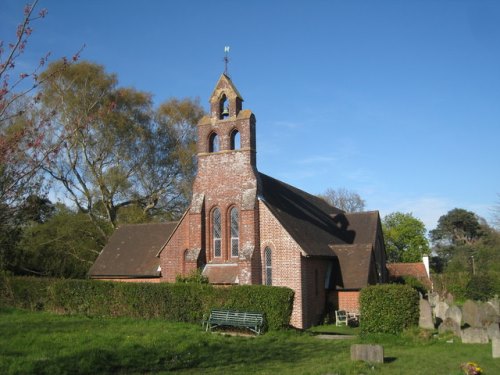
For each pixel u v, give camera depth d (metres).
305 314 32.12
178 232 36.75
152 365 17.41
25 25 10.66
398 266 65.44
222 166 34.94
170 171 61.56
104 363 17.06
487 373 16.09
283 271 32.53
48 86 37.50
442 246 102.44
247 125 34.50
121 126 53.72
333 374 15.92
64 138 13.93
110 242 43.41
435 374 15.88
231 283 32.69
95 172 54.41
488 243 77.56
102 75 50.78
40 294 32.28
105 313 30.34
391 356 19.52
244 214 33.28
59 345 19.42
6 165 11.91
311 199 49.47
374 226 44.88
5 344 19.56
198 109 63.38
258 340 23.70
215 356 19.34
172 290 29.12
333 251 37.41
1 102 11.36
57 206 53.94
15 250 43.06
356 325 32.84
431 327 25.75
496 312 28.36
